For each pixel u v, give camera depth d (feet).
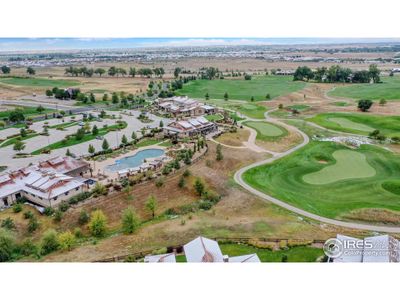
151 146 361.92
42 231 204.95
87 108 560.20
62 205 222.07
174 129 399.03
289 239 179.32
